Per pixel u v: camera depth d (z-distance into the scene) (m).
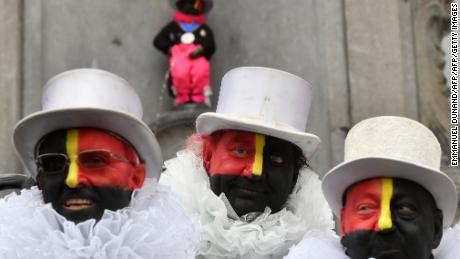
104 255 4.81
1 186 6.12
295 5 10.44
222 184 5.86
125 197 4.99
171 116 9.95
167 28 10.30
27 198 5.05
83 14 10.53
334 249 5.27
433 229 5.19
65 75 5.09
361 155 5.27
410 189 5.15
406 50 10.27
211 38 10.22
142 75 10.58
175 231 5.09
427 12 10.40
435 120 10.20
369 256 5.10
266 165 5.85
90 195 4.89
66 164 4.89
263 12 10.55
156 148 5.13
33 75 10.20
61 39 10.41
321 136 10.07
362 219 5.14
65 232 4.83
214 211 5.79
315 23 10.33
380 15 10.30
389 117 5.31
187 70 10.06
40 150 4.98
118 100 5.08
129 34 10.65
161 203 5.16
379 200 5.13
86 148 4.91
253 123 5.80
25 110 10.15
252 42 10.54
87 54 10.48
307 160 6.11
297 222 5.88
